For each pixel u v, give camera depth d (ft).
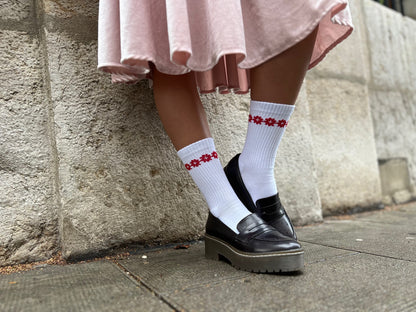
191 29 2.71
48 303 2.24
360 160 6.36
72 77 3.56
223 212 3.02
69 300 2.28
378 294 2.15
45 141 3.56
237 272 2.76
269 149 3.01
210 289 2.36
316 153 5.83
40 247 3.45
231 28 2.51
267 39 2.79
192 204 4.12
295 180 5.10
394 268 2.72
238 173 3.14
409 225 4.81
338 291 2.23
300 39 2.65
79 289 2.51
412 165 7.60
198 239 4.14
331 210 5.86
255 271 2.68
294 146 5.15
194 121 3.04
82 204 3.50
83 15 3.67
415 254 3.17
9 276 3.00
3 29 3.45
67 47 3.57
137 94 3.88
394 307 1.95
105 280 2.72
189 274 2.76
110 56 2.87
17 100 3.45
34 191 3.47
